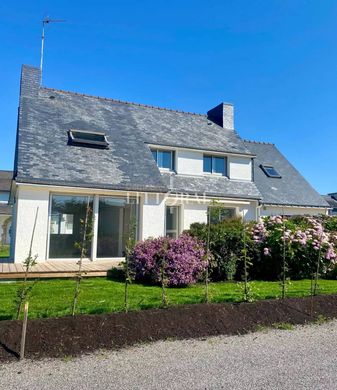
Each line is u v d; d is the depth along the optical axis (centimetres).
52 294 844
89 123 1775
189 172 1884
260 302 731
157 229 1523
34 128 1578
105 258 1424
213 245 1142
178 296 843
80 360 473
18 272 1048
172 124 2112
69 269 1127
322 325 679
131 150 1692
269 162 2630
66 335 523
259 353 519
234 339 582
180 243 1076
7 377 416
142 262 1052
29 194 1314
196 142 1981
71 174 1398
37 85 1820
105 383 407
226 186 1931
